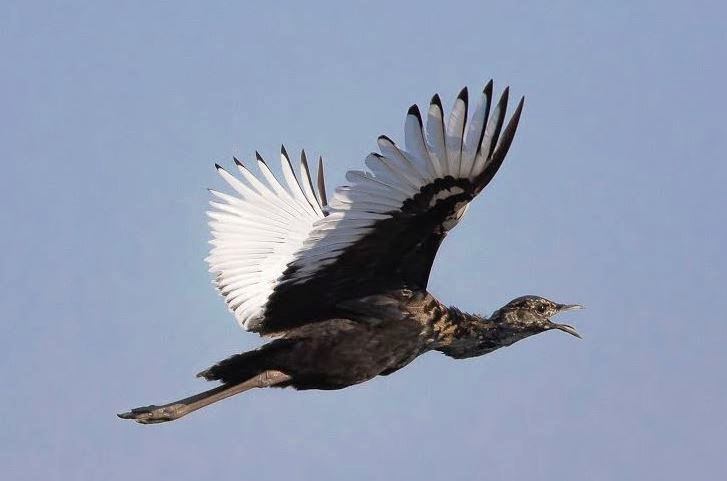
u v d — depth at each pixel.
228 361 14.41
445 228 13.74
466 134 12.80
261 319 15.25
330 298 14.35
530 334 16.19
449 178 13.04
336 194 13.05
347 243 13.66
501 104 12.84
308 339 14.41
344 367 14.45
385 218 13.42
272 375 14.49
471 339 15.53
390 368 14.77
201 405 14.38
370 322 14.48
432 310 14.77
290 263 13.96
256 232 15.95
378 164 12.81
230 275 15.81
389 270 14.18
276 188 16.17
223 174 16.14
